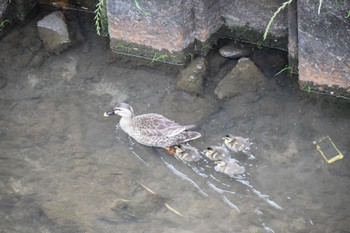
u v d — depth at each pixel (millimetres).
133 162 10320
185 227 9414
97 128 10781
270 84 11219
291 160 10203
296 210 9570
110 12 11266
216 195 9820
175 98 11125
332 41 10266
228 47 11766
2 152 10477
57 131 10742
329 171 10031
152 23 11195
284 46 11664
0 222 9586
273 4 11102
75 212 9688
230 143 10227
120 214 9633
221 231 9336
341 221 9391
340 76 10641
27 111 11055
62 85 11453
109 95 11258
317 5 9992
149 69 11664
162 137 10219
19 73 11641
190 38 11469
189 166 10227
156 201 9773
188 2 10914
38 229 9484
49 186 10039
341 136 10461
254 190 9859
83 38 12133
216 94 11117
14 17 12406
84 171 10211
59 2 12547
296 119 10727
